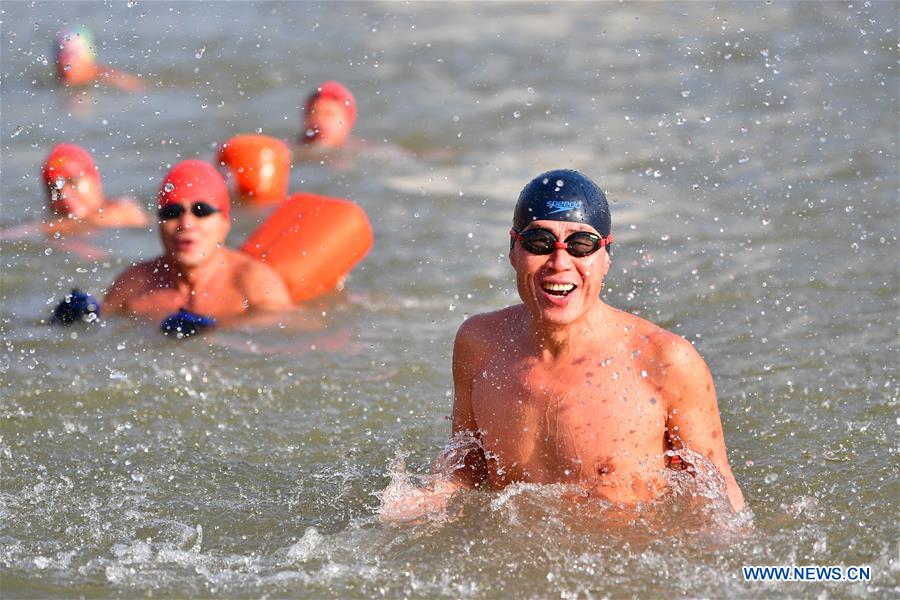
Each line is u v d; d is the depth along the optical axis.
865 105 40.50
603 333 16.05
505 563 15.72
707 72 46.28
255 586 15.62
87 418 21.67
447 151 38.97
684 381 15.66
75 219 32.28
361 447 20.50
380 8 57.81
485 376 16.50
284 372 23.84
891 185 32.78
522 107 43.19
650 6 57.09
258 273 27.52
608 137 39.25
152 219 32.84
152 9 55.72
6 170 36.06
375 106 43.59
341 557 16.23
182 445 20.56
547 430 15.96
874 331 24.30
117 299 27.23
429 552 16.11
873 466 18.67
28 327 26.09
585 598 15.02
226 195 27.61
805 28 51.50
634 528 15.92
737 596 14.92
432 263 30.03
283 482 19.03
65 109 42.41
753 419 20.84
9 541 16.88
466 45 51.78
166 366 24.16
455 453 17.22
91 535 17.11
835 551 15.93
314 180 36.50
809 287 26.61
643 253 29.11
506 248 30.97
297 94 44.94
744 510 16.34
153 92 44.84
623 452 15.78
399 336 25.81
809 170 34.41
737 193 33.06
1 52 48.22
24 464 19.62
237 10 56.44
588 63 48.56
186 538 17.00
